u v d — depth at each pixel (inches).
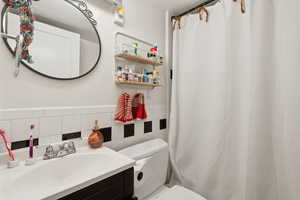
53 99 35.4
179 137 61.1
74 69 38.1
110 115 46.0
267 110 40.5
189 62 58.0
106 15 45.0
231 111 46.8
